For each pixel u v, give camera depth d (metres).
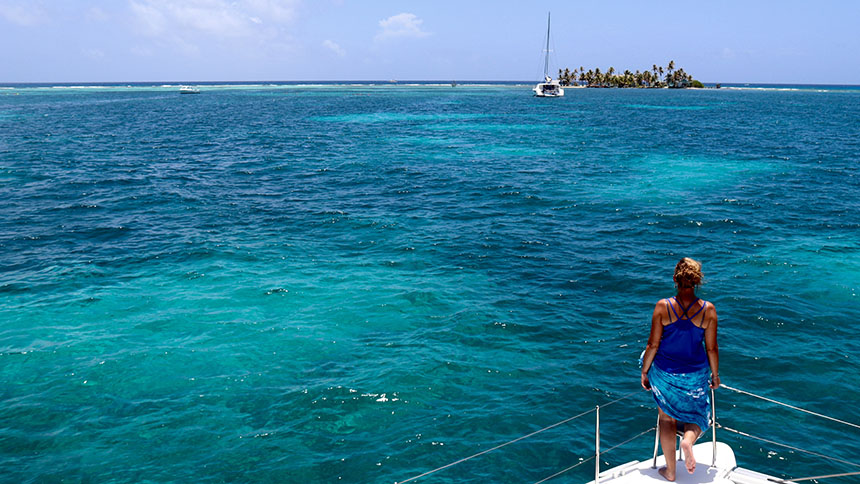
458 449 10.06
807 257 19.47
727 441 10.29
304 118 80.00
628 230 23.27
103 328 14.32
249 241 21.62
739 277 17.80
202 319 14.86
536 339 14.03
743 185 31.80
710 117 85.31
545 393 11.76
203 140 53.22
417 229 23.42
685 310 5.32
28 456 9.65
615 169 37.50
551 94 149.75
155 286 17.08
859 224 23.48
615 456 9.95
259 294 16.50
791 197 28.55
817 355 13.06
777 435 10.43
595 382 12.16
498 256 20.09
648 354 5.61
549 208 27.06
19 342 13.52
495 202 28.30
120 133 58.41
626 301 16.30
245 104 114.88
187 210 26.44
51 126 64.50
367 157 43.12
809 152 44.66
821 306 15.59
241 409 11.05
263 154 44.47
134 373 12.24
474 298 16.41
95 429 10.38
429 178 34.69
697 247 20.92
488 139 55.00
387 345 13.62
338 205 27.59
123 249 20.58
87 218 24.80
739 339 13.90
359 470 9.50
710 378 5.68
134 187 31.44
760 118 82.88
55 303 15.79
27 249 20.52
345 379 12.12
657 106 116.69
